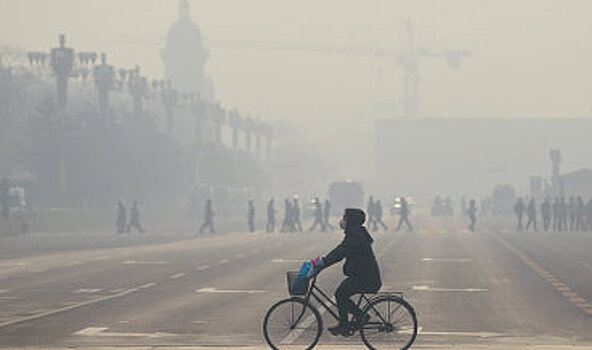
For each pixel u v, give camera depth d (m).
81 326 44.16
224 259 94.69
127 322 45.53
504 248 113.69
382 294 35.09
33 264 87.69
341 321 34.84
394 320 34.94
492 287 63.78
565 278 70.88
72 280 69.81
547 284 65.94
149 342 39.12
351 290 34.69
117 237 155.50
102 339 39.97
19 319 46.66
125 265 86.06
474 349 37.09
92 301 55.09
